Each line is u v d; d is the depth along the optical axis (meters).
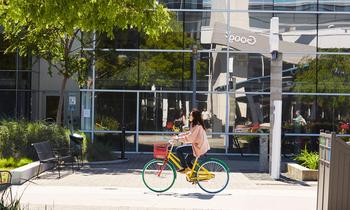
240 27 28.89
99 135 28.78
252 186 16.52
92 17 9.64
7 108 33.44
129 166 22.00
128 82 28.81
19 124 20.56
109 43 28.31
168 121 28.69
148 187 14.66
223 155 28.31
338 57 28.69
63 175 18.23
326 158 10.06
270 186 16.56
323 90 28.59
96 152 23.27
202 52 28.73
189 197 13.84
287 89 28.70
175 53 28.75
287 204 12.98
